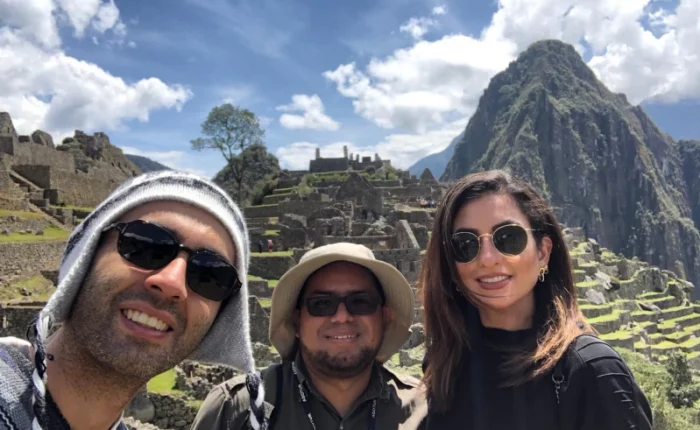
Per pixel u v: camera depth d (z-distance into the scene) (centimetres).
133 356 50
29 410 46
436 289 80
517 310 77
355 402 81
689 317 877
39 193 720
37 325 48
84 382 51
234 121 1202
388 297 89
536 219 76
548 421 66
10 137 845
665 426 300
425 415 79
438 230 80
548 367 67
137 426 189
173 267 52
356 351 79
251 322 386
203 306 55
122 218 54
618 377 63
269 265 586
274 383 83
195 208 57
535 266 74
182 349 54
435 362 77
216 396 80
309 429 79
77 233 54
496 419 70
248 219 931
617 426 61
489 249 72
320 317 81
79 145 1255
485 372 73
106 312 51
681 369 449
